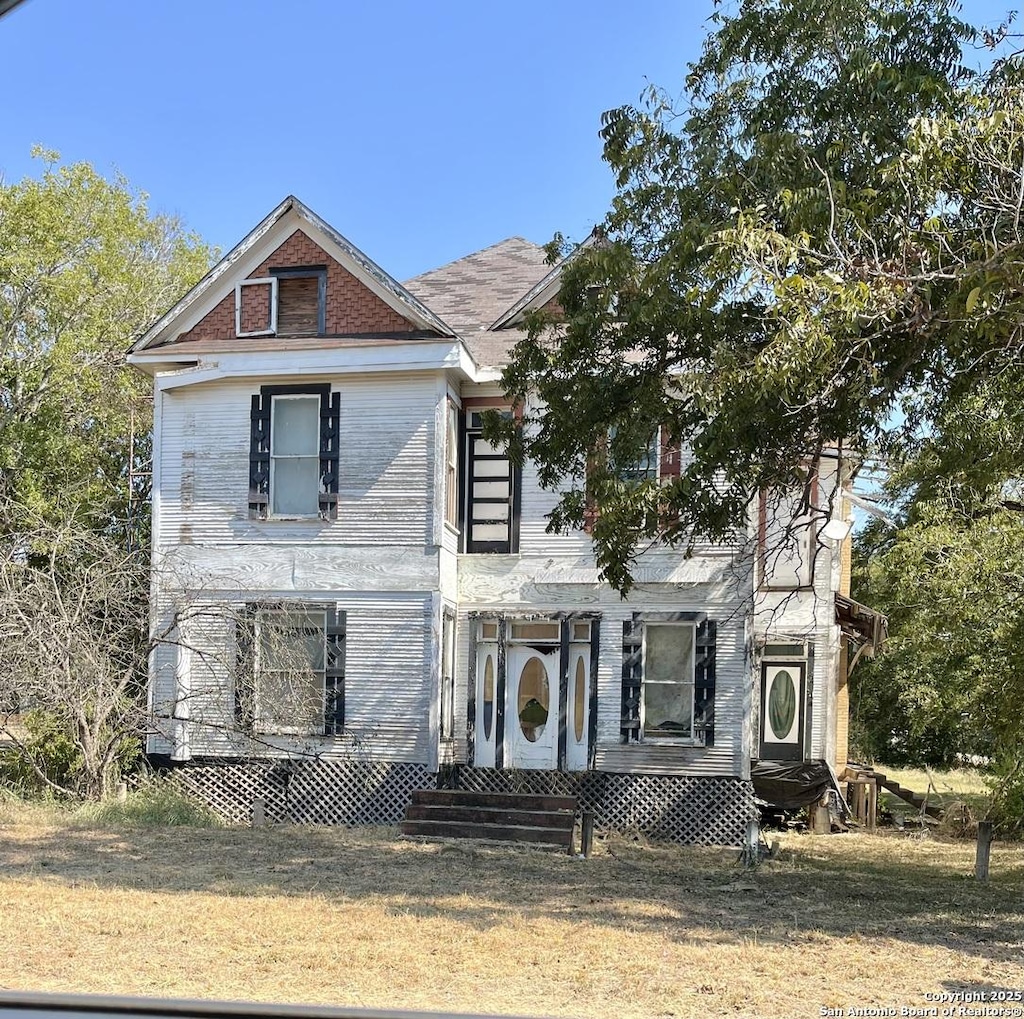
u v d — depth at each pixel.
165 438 22.66
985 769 26.08
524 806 19.69
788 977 10.40
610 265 15.19
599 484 15.10
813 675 23.56
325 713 21.61
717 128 15.04
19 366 29.41
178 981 9.72
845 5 13.51
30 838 17.86
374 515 21.75
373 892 14.14
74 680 19.89
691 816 21.08
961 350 13.38
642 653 21.72
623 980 10.20
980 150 12.04
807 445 14.74
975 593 19.84
